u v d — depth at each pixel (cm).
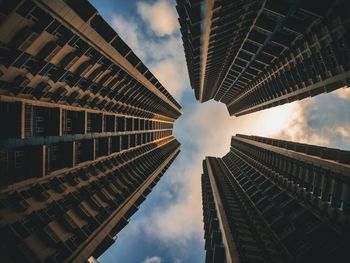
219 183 7700
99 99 3691
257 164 6925
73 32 2269
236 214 4981
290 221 3566
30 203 2228
